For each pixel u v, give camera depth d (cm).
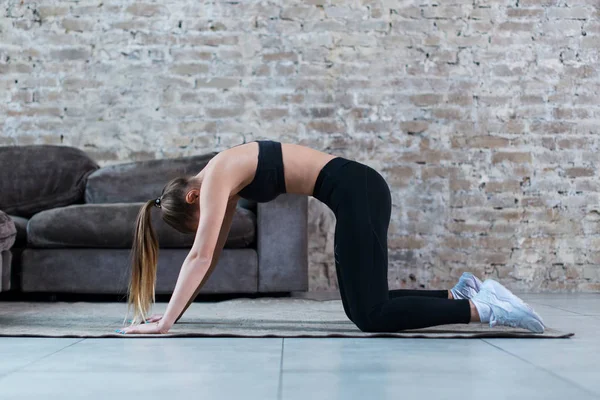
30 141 445
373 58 451
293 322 237
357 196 200
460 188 446
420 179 446
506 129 450
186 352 161
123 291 357
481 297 195
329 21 452
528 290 443
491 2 455
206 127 448
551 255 446
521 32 455
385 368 139
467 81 451
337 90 450
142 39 450
